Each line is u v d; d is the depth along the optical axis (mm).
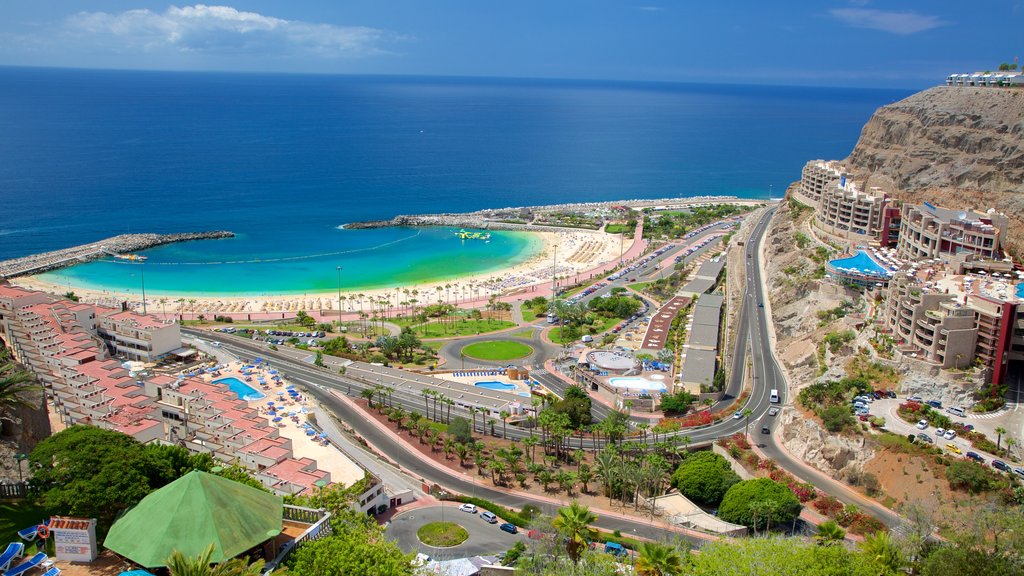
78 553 104500
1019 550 126750
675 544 143375
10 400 162125
